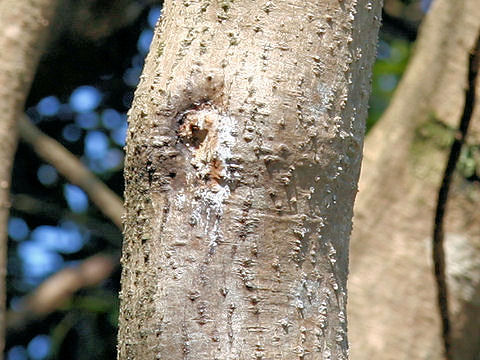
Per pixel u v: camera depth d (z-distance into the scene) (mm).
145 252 1702
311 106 1709
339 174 1726
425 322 2766
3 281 2559
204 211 1691
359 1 1763
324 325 1698
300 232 1697
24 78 2617
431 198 2854
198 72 1713
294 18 1725
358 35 1756
